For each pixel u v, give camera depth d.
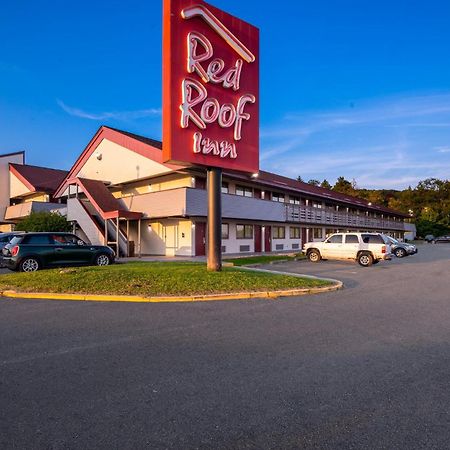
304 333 6.58
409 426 3.43
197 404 3.83
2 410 3.69
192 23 11.70
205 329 6.81
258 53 13.40
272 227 31.69
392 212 59.25
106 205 24.41
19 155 40.25
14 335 6.34
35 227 24.83
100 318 7.63
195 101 11.64
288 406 3.80
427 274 16.66
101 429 3.34
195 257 23.11
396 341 6.14
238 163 12.79
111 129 28.77
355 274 16.64
